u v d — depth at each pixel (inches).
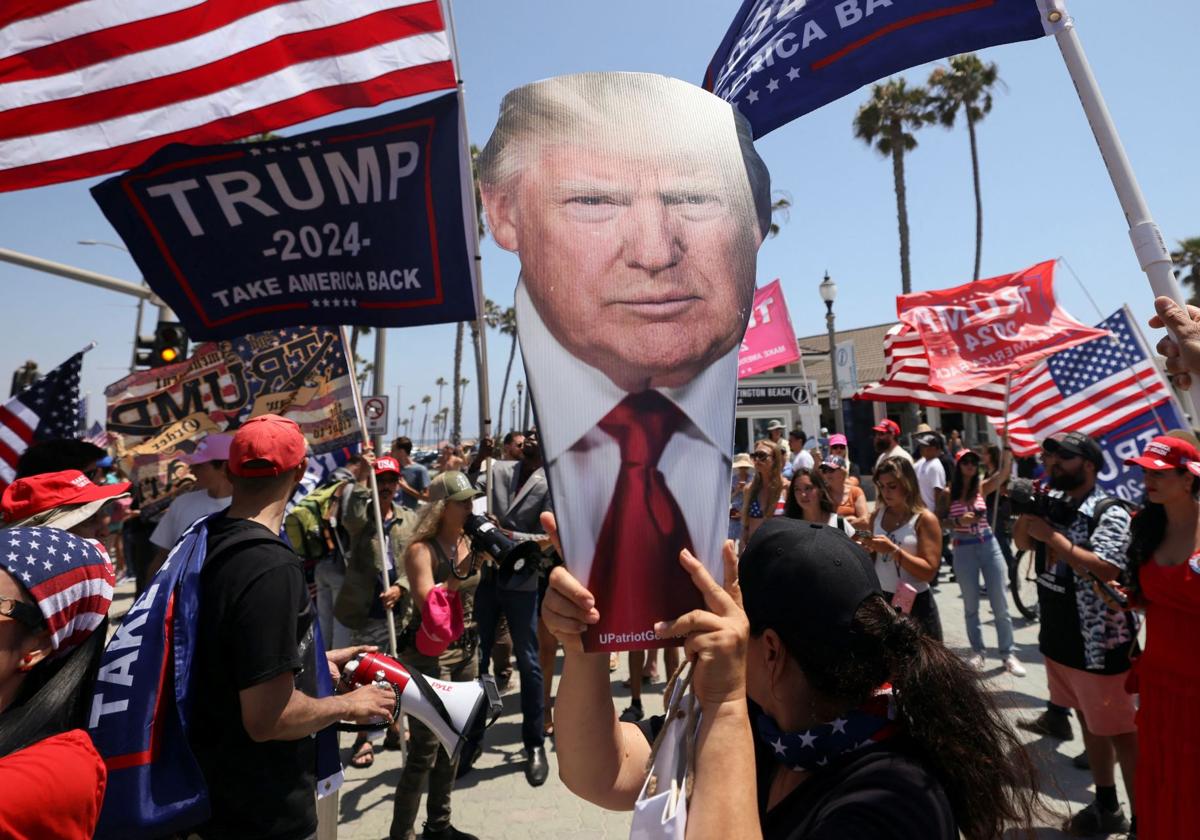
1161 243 79.4
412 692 95.0
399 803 138.5
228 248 160.9
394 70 164.2
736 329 42.1
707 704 38.4
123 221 158.6
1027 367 229.5
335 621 202.5
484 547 123.8
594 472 40.3
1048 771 49.5
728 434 41.3
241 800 75.3
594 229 41.6
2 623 61.6
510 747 193.5
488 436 177.8
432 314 162.9
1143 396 225.0
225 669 75.3
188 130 163.0
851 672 44.6
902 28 105.2
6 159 157.2
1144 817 97.7
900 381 272.8
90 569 69.2
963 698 43.9
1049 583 142.4
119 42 160.7
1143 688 99.3
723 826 34.9
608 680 54.4
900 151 1030.4
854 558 47.5
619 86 43.1
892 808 39.5
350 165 160.4
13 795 38.8
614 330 41.0
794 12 115.5
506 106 42.1
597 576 39.9
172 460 224.7
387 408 465.4
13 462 156.1
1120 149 83.9
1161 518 99.6
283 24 165.2
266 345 221.1
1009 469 238.5
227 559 77.8
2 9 157.9
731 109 44.5
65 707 66.8
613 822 152.7
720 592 39.2
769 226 44.0
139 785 68.2
